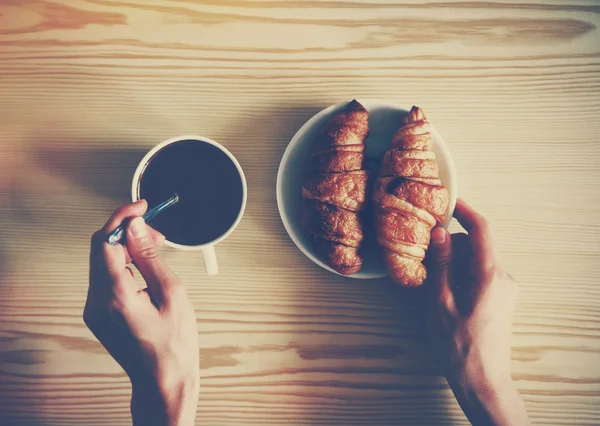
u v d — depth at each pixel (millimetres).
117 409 533
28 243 531
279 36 526
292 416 533
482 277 489
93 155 530
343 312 534
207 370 530
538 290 533
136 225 454
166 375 481
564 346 532
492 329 495
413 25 527
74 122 529
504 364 503
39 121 530
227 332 530
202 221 480
